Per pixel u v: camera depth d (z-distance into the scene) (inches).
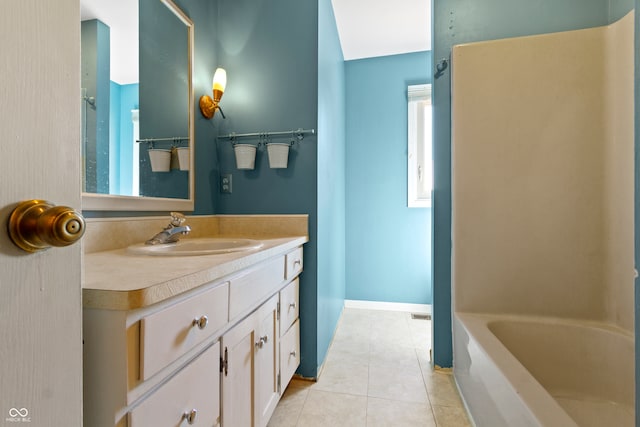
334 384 66.0
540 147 61.5
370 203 116.8
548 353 59.1
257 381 44.1
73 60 16.7
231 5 73.6
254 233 70.8
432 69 72.4
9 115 13.8
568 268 60.7
